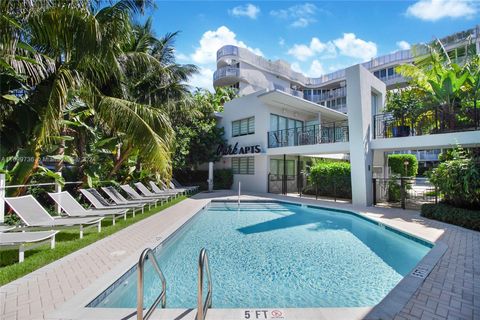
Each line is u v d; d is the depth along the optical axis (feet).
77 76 21.04
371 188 34.73
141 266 7.95
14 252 15.66
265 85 106.73
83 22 16.56
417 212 29.01
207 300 9.57
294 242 21.58
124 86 30.91
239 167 59.67
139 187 36.50
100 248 16.51
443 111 30.94
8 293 10.51
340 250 19.53
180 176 64.03
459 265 13.30
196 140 57.47
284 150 47.88
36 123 20.24
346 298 12.64
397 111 35.78
